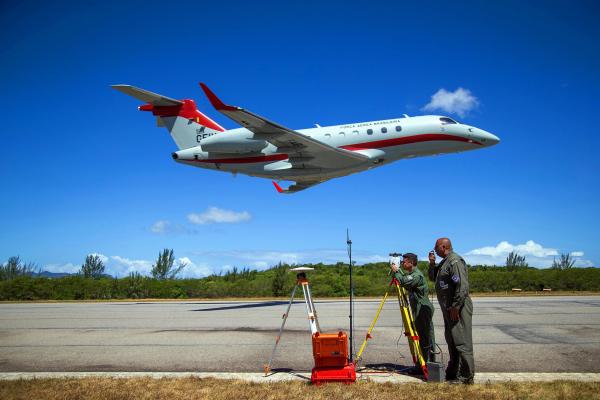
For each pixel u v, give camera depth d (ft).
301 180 86.28
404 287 24.66
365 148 79.10
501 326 38.65
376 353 29.25
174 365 26.32
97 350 31.14
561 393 18.74
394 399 18.49
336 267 123.75
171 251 121.29
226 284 95.96
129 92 82.28
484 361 25.96
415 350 23.36
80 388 20.39
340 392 19.47
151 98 85.87
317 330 22.86
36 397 19.13
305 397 18.81
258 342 33.78
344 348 21.24
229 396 19.03
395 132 79.05
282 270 94.12
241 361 27.22
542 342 31.53
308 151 76.28
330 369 21.43
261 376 22.99
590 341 31.89
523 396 18.48
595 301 61.87
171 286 96.02
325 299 79.51
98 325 44.73
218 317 50.37
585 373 22.88
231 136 81.05
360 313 51.88
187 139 88.84
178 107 88.94
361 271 116.47
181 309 61.77
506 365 25.00
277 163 83.41
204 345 32.63
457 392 19.33
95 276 127.03
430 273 24.97
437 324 41.39
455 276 21.66
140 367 25.93
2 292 94.38
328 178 84.84
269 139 73.92
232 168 85.81
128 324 45.14
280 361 27.17
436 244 23.24
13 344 33.99
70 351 30.91
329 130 80.69
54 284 96.68
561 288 89.86
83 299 95.04
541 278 90.63
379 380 22.03
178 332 39.01
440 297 22.66
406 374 23.48
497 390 19.47
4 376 23.41
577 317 44.19
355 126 80.59
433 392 19.42
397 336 35.70
